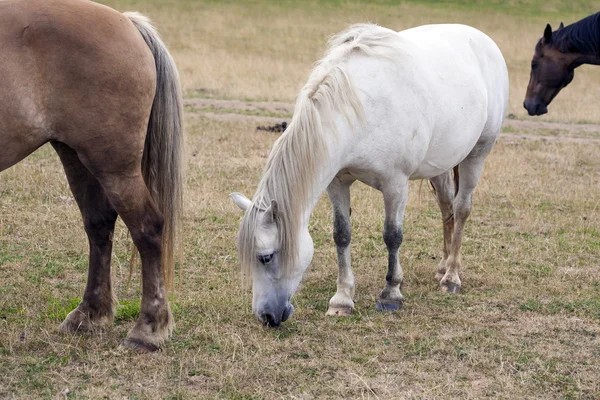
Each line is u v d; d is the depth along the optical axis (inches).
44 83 181.6
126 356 203.2
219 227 340.2
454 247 275.6
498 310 251.3
